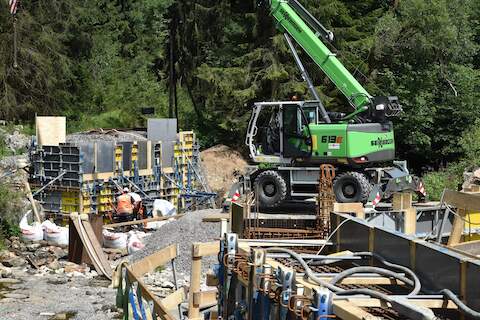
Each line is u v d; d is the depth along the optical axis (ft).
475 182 85.92
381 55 126.93
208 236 66.64
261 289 22.33
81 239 67.67
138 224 80.84
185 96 171.22
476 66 135.03
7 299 55.77
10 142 126.11
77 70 171.22
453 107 122.11
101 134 114.01
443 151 123.54
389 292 25.39
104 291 58.70
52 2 162.40
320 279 23.95
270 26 136.87
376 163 68.64
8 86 147.13
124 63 189.16
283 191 66.08
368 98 68.64
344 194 64.59
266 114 91.25
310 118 67.15
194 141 103.35
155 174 94.32
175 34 155.94
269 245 31.01
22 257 70.59
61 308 53.36
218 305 29.12
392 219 51.11
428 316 18.88
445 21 120.16
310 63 136.46
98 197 86.02
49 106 156.66
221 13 147.02
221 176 128.98
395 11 136.46
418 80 122.42
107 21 200.03
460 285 22.99
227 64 150.71
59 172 85.46
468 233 46.26
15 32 136.46
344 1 142.00
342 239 31.19
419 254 25.32
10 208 81.10
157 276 61.52
